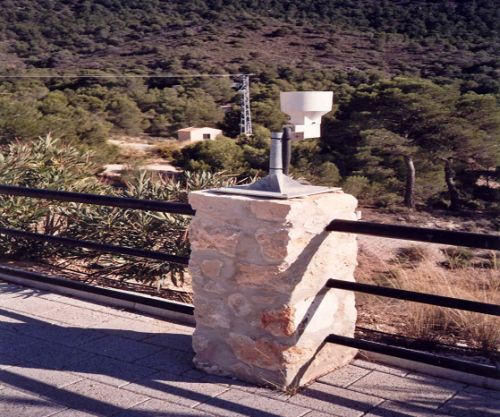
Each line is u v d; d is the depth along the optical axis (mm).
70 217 7652
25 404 4117
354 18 83250
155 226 7180
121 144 39062
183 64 68125
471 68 54469
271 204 4070
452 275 6332
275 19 86875
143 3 96625
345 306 4551
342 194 4434
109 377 4465
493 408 3994
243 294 4289
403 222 28453
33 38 82688
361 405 4035
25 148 8758
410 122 32688
